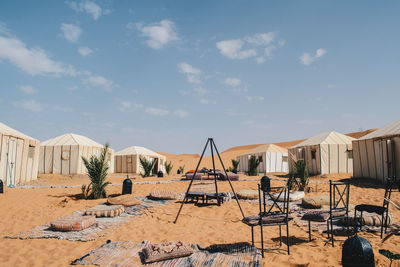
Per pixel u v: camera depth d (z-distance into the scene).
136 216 6.68
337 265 3.57
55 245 4.65
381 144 12.82
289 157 21.12
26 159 14.68
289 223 5.97
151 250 3.91
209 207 7.75
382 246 4.32
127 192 10.07
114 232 5.42
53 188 12.32
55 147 18.50
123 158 24.38
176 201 8.62
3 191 10.44
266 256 3.99
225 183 13.09
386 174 12.43
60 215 6.77
